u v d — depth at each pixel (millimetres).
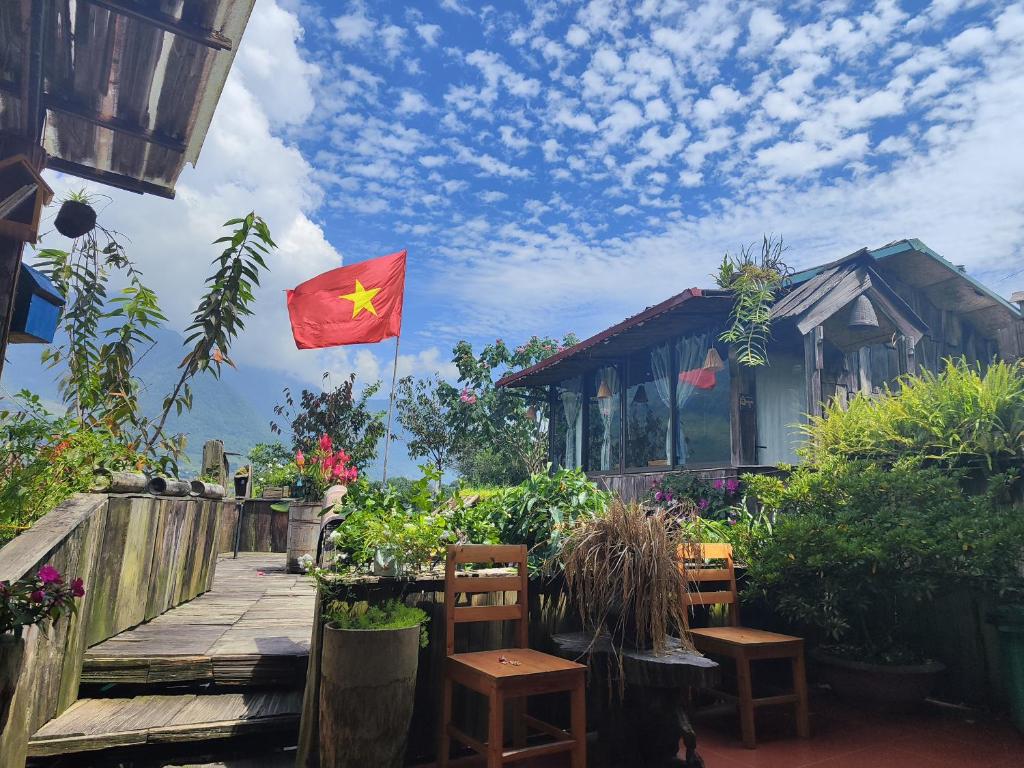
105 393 5285
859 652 4562
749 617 4867
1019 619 3955
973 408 4840
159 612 4941
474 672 2961
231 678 3713
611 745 3309
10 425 3969
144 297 5477
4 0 3309
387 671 2799
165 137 4543
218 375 5477
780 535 4438
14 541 3002
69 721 3150
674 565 3355
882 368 8688
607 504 3963
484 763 3273
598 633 3330
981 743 3740
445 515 4023
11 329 3918
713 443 8188
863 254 7773
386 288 7105
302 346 7215
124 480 4074
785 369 7898
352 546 3439
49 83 4059
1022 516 4211
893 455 5387
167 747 3232
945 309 9938
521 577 3516
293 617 5039
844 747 3662
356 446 14836
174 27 3369
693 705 4328
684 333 8844
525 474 18984
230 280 5426
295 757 3297
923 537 4125
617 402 10359
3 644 2428
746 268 7574
